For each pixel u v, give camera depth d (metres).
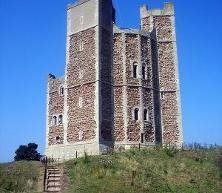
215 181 33.16
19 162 38.53
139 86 46.88
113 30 47.97
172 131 48.88
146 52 48.66
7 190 31.05
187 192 30.81
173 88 50.19
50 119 50.56
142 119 46.16
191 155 38.06
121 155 37.38
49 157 46.34
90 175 31.95
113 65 46.91
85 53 46.44
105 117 44.28
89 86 45.06
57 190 30.22
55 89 51.09
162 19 52.47
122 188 29.61
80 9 48.41
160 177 32.72
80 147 44.28
